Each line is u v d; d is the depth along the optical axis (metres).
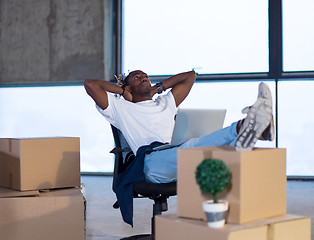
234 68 6.03
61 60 6.29
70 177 2.82
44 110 6.52
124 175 2.58
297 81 5.93
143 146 2.64
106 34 6.21
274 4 5.89
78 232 2.50
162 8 6.19
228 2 6.02
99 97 2.84
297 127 5.95
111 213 3.79
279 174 1.98
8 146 2.75
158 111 3.00
